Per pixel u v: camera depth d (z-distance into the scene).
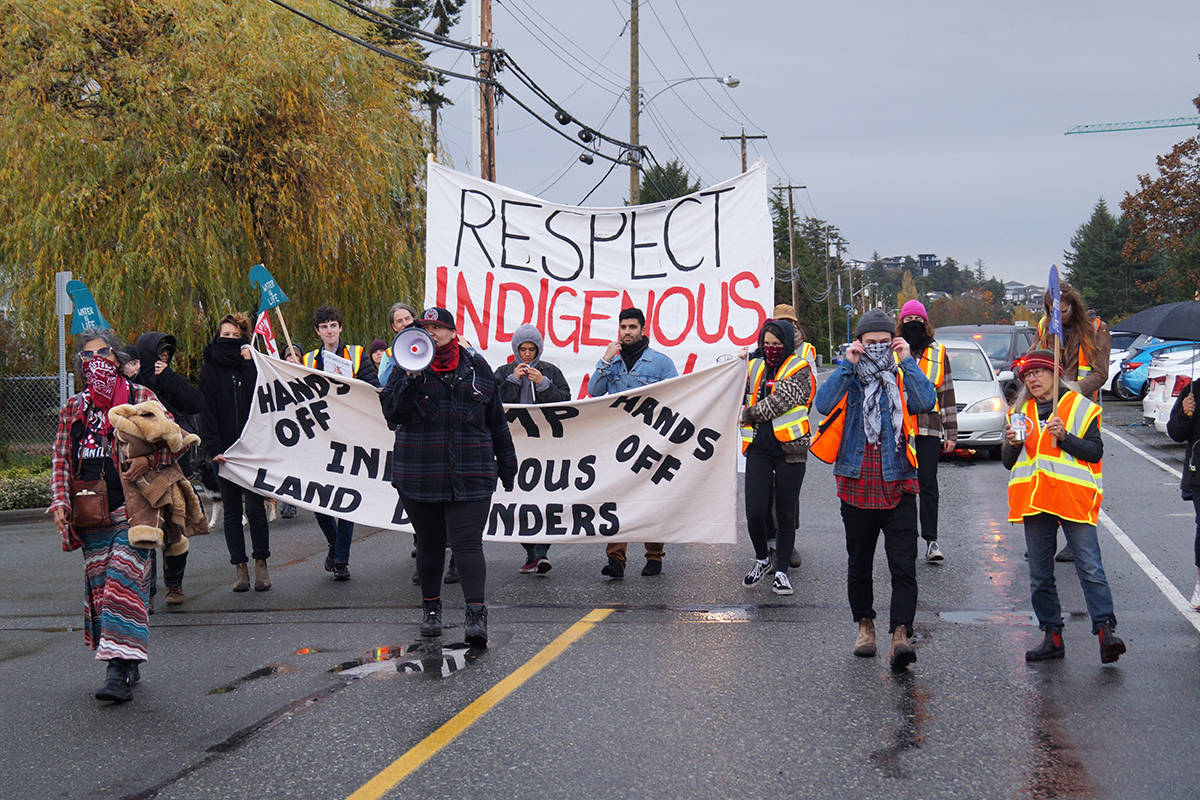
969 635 6.47
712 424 7.91
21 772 4.62
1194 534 9.79
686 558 9.20
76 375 5.91
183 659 6.37
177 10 17.50
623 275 10.27
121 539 5.70
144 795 4.32
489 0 19.72
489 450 6.56
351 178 18.28
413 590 8.18
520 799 4.15
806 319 102.62
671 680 5.65
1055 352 6.06
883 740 4.72
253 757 4.69
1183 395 7.09
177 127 17.03
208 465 8.33
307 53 18.03
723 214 10.09
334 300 19.22
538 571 8.66
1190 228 49.88
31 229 16.61
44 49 17.14
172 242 16.77
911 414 5.94
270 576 8.95
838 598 7.51
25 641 7.05
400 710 5.27
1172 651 6.05
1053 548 5.95
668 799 4.13
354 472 8.27
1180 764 4.40
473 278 10.46
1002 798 4.10
